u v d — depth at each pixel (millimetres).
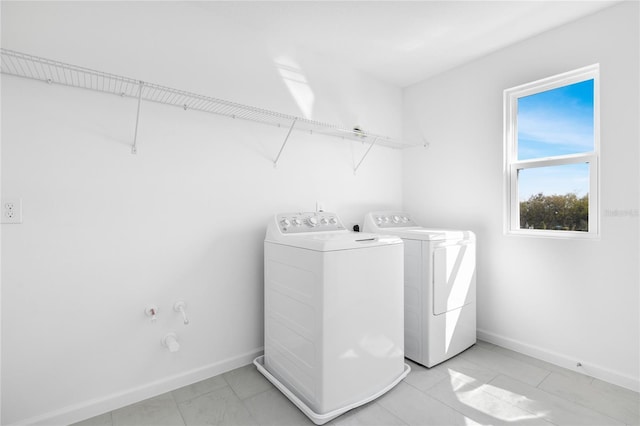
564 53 2088
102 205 1628
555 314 2129
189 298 1899
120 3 1677
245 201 2123
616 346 1875
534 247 2234
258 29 2184
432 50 2449
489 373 2000
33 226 1461
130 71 1700
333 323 1560
